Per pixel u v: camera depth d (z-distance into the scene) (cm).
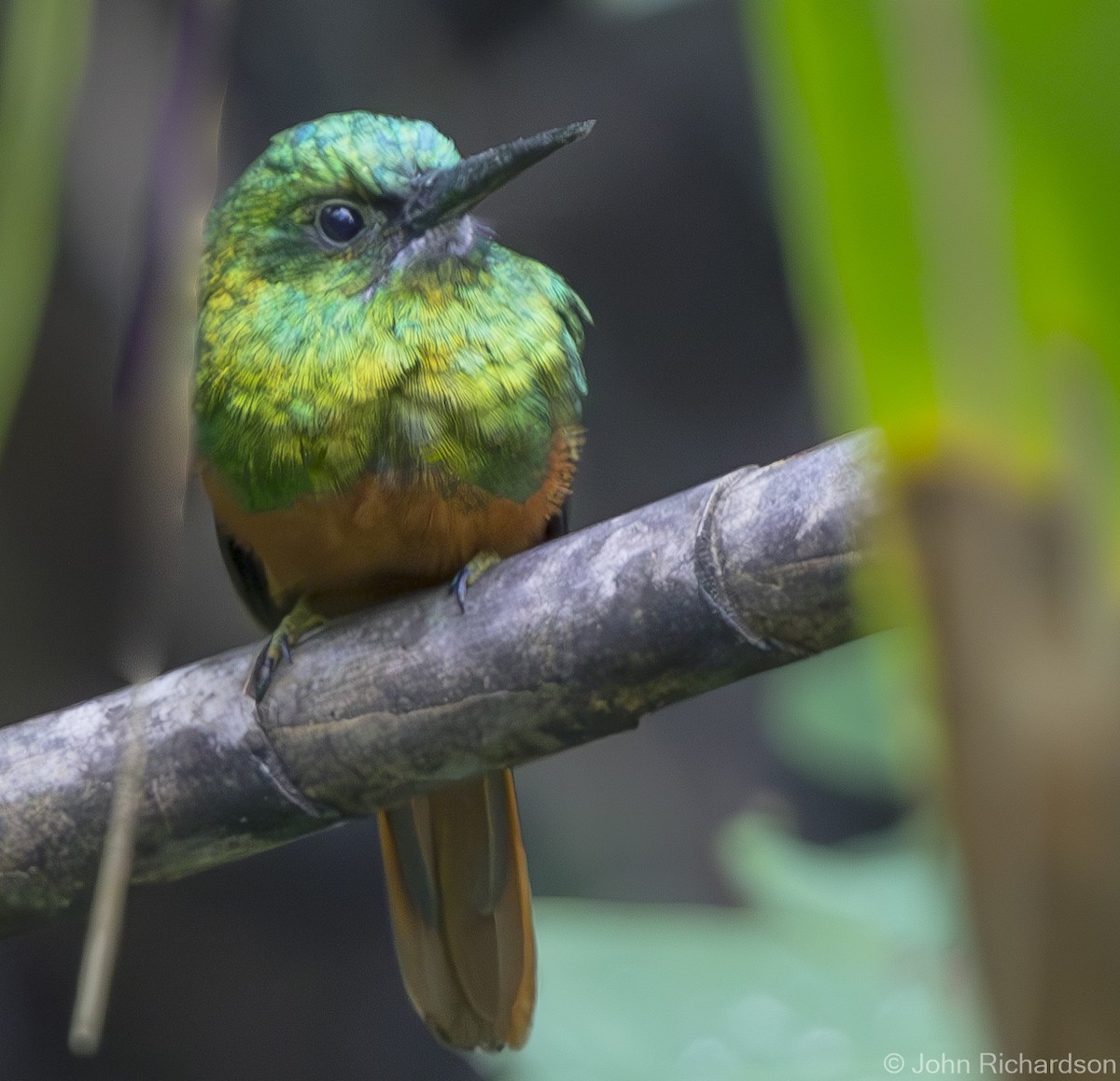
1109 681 111
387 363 342
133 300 230
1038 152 116
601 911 339
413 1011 437
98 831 338
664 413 461
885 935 338
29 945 426
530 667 336
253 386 342
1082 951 110
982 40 116
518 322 343
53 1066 427
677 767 454
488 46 417
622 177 437
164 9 351
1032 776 112
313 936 438
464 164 342
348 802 338
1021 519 114
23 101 218
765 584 335
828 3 118
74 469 377
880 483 126
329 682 337
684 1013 337
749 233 444
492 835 343
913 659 117
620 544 336
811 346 142
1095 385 114
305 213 343
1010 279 115
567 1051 337
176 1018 432
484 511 342
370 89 407
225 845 338
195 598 375
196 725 338
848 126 118
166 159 223
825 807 453
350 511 341
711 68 422
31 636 391
